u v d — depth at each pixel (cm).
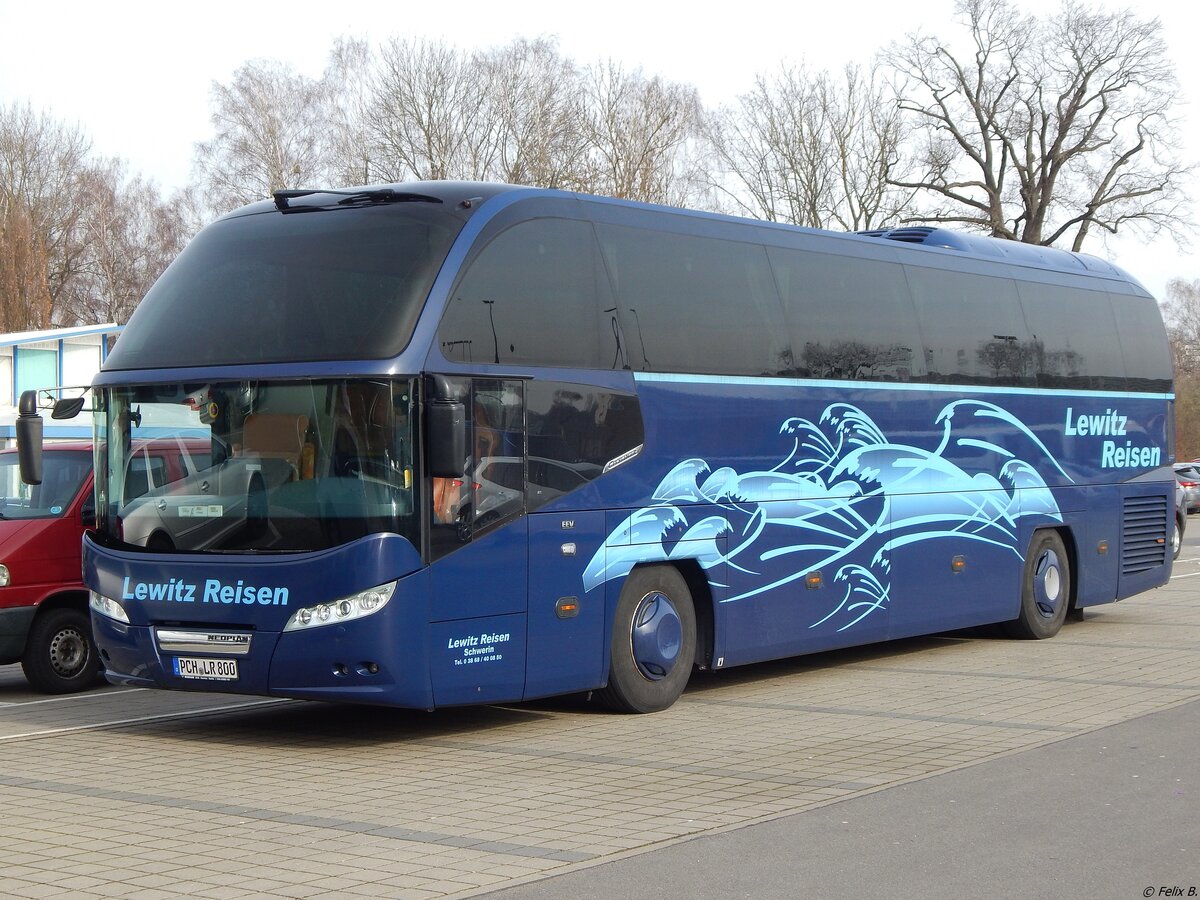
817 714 1147
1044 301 1659
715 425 1204
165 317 1067
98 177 6612
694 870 668
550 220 1088
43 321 5891
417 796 841
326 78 5119
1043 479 1639
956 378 1503
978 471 1534
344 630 948
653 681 1155
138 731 1101
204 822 773
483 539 1005
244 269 1052
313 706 1229
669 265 1184
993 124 4834
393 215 1034
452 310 998
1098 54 4728
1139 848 709
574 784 875
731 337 1230
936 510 1468
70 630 1335
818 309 1332
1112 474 1764
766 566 1251
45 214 6269
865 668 1438
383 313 981
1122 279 1834
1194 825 758
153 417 1041
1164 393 1878
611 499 1105
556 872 664
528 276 1061
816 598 1309
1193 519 4872
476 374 1007
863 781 874
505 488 1023
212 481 1009
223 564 985
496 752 993
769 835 737
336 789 865
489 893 630
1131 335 1817
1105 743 997
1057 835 736
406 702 959
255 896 625
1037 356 1634
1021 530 1603
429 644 969
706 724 1104
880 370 1398
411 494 962
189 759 973
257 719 1159
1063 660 1470
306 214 1069
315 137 5041
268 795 847
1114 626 1786
